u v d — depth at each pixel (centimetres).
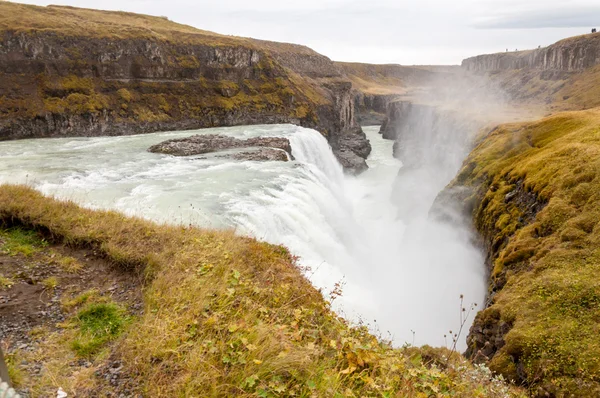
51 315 721
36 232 1066
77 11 10388
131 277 910
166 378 536
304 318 757
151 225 1238
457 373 824
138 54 7931
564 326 1477
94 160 4178
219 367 549
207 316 670
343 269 2755
